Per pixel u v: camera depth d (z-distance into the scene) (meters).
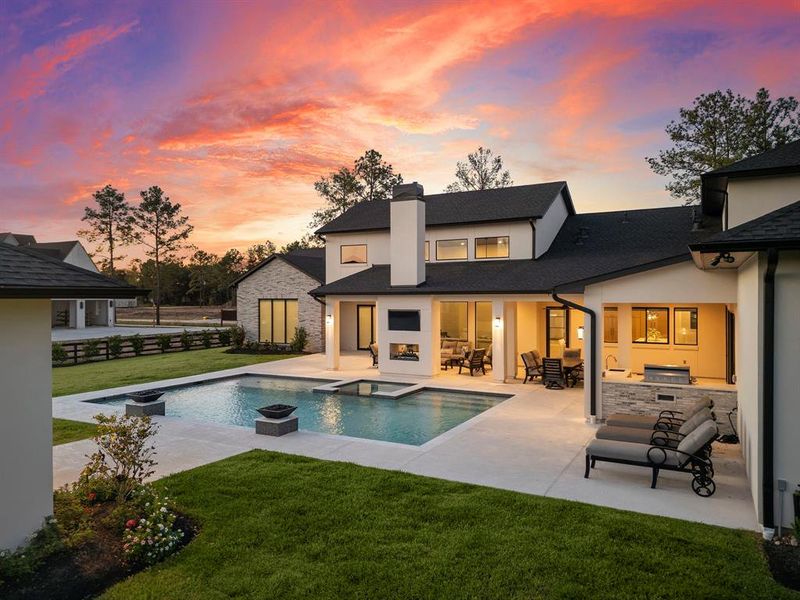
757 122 24.98
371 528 6.39
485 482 8.12
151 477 8.41
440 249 22.59
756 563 5.49
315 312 27.62
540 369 17.47
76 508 6.20
